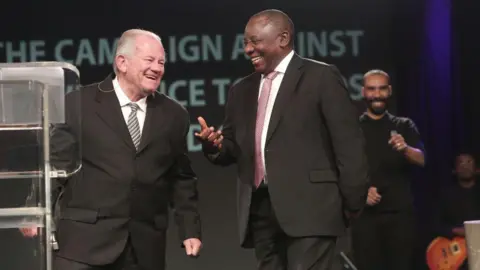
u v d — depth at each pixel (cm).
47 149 377
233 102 516
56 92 388
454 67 1003
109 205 464
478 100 1003
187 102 993
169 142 484
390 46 1005
